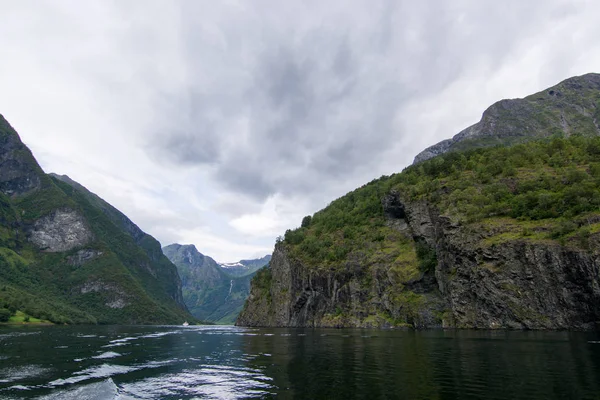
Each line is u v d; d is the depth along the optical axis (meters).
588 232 72.31
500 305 79.75
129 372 37.09
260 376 32.78
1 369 39.34
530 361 33.69
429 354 40.91
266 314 164.00
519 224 86.12
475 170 123.38
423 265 105.38
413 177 140.62
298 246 160.62
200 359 46.31
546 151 127.94
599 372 27.94
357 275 122.19
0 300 179.75
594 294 68.62
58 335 98.31
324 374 31.64
